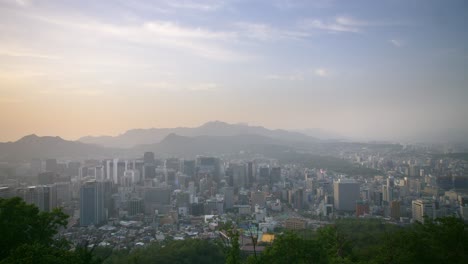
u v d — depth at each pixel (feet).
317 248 146.72
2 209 142.82
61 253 125.18
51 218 154.81
